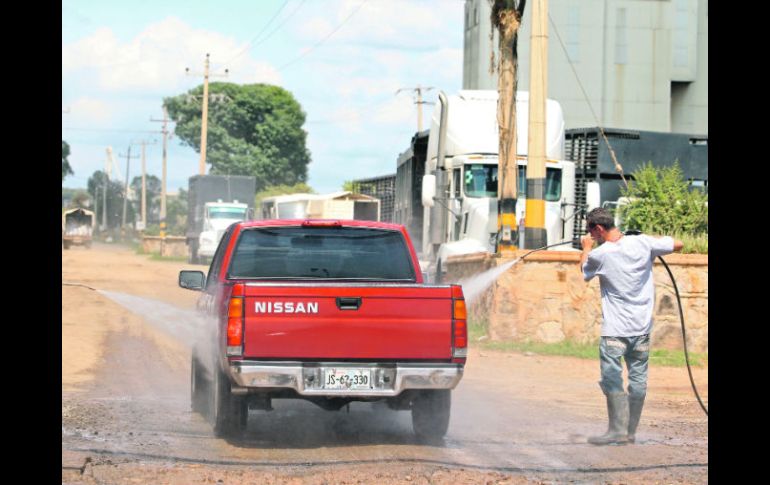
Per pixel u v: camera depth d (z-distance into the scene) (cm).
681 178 3256
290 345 1020
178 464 959
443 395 1098
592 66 8175
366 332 1030
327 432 1162
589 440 1116
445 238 2888
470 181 2761
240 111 13438
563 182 2823
